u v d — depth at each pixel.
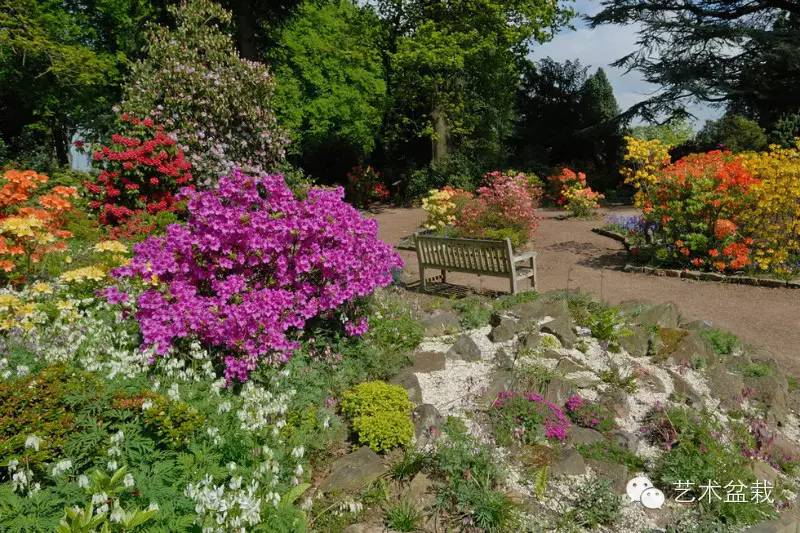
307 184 12.70
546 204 24.03
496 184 14.80
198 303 4.32
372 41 25.59
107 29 22.78
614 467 3.90
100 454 2.92
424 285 9.42
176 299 4.43
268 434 3.54
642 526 3.55
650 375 5.01
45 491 2.67
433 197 15.39
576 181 22.11
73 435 2.96
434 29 22.67
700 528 3.51
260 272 4.81
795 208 10.09
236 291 4.35
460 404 4.41
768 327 7.82
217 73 11.52
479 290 9.31
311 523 3.22
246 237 4.57
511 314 6.00
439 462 3.62
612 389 4.77
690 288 9.97
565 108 32.84
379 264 5.27
